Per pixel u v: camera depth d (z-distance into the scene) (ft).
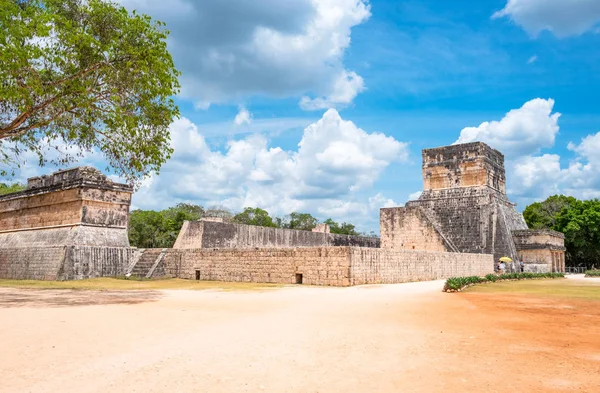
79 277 92.17
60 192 104.22
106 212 101.81
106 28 53.16
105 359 22.76
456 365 22.13
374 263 72.90
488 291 60.70
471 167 129.39
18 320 33.68
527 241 128.67
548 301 48.42
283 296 53.16
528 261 127.95
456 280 62.85
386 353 24.40
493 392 18.19
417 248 118.83
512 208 143.33
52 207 107.04
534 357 23.66
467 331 30.42
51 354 23.53
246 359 22.99
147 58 51.75
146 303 46.50
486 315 37.58
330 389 18.56
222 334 29.04
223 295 55.57
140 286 75.61
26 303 45.65
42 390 18.02
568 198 188.34
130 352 24.18
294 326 31.89
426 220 118.52
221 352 24.27
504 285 74.13
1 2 44.19
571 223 158.10
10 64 43.86
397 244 121.80
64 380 19.35
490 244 121.19
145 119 56.08
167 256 96.58
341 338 27.91
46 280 93.71
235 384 19.04
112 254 98.32
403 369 21.47
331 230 252.62
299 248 73.72
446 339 27.89
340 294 54.75
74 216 99.86
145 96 54.13
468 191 128.36
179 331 30.14
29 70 47.42
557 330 31.07
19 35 44.80
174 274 94.32
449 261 95.55
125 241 103.50
